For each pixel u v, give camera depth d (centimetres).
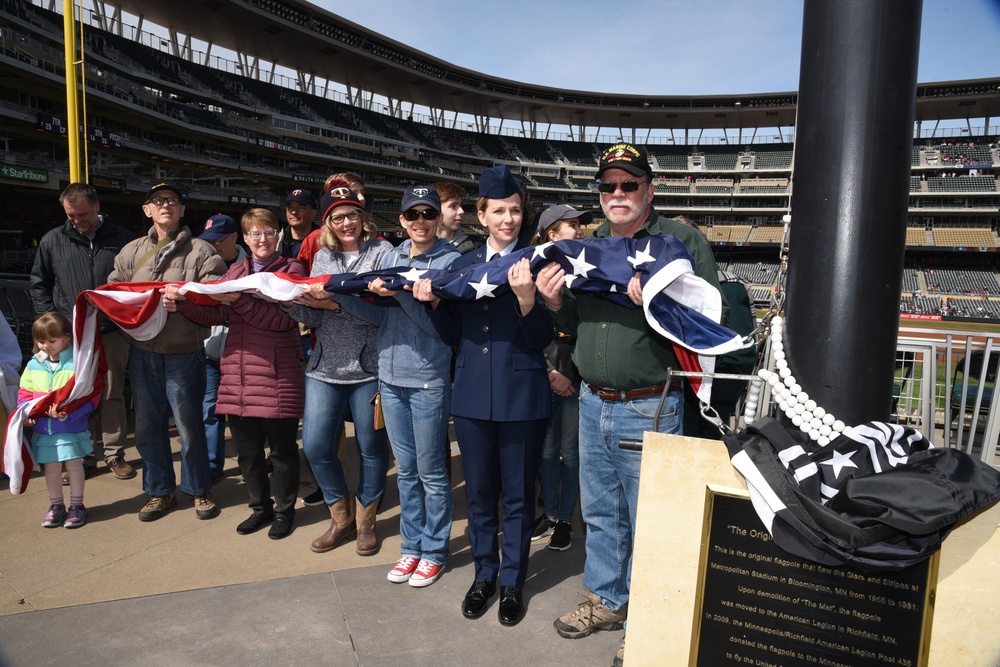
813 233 185
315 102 4512
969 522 177
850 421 186
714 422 223
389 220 4809
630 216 270
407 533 328
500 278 272
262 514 388
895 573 179
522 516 299
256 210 378
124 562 341
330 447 351
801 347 191
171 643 265
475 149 5341
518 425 292
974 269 4138
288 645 265
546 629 281
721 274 311
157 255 393
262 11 3662
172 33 3950
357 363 342
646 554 208
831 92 178
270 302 363
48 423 377
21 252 2562
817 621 189
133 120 3194
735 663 199
